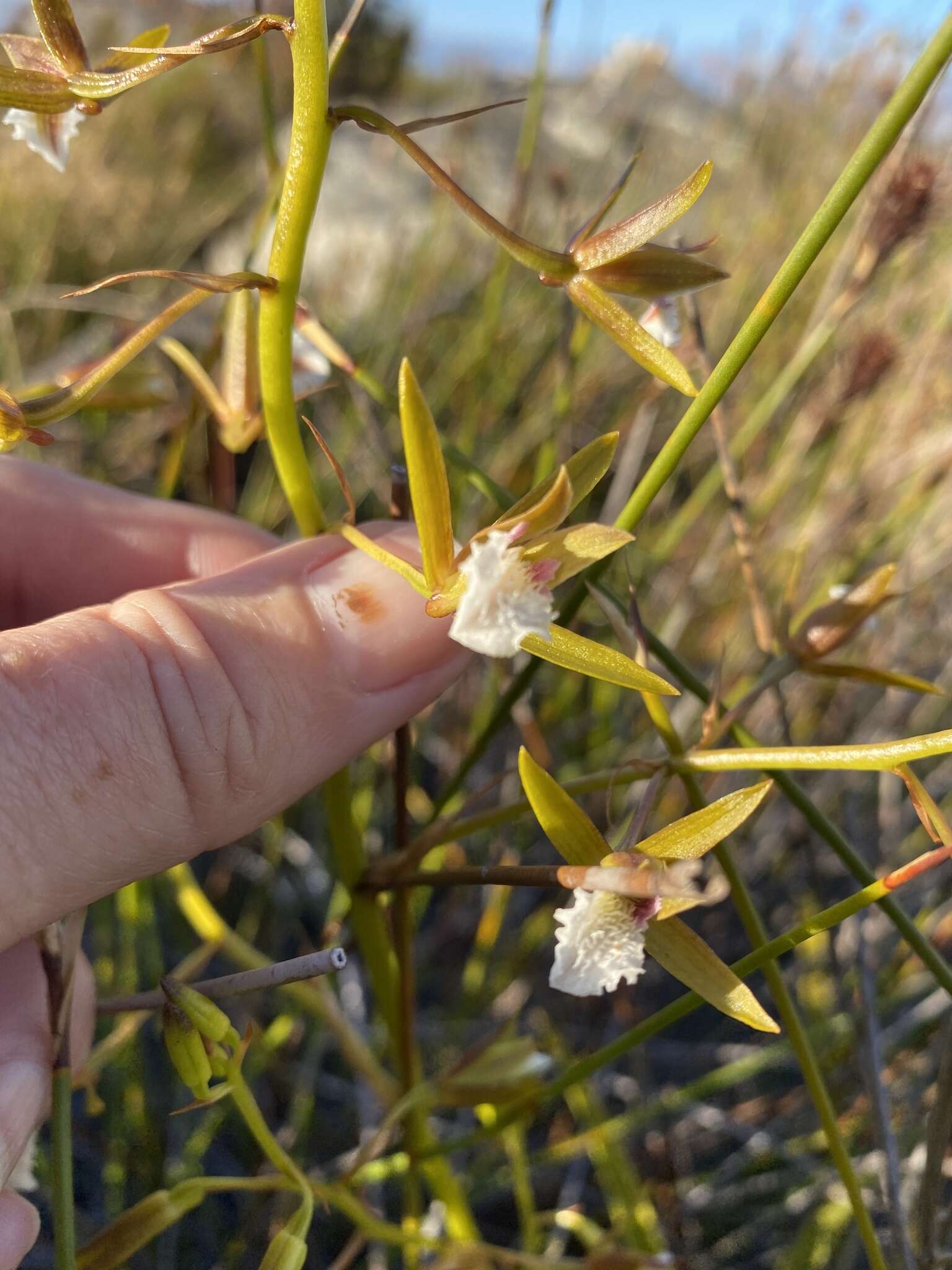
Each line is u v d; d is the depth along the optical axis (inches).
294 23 3.0
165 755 3.7
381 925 4.6
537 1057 4.3
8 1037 4.0
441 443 4.7
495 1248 4.4
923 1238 4.0
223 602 3.9
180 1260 6.7
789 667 4.0
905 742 3.2
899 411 8.4
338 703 4.1
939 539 8.4
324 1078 7.6
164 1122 7.2
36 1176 6.6
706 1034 8.4
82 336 12.0
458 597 3.1
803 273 3.2
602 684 8.4
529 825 8.5
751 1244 6.8
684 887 2.9
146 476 11.7
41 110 3.2
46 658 3.5
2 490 5.6
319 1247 6.8
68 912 3.6
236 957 5.3
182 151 19.5
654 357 3.2
